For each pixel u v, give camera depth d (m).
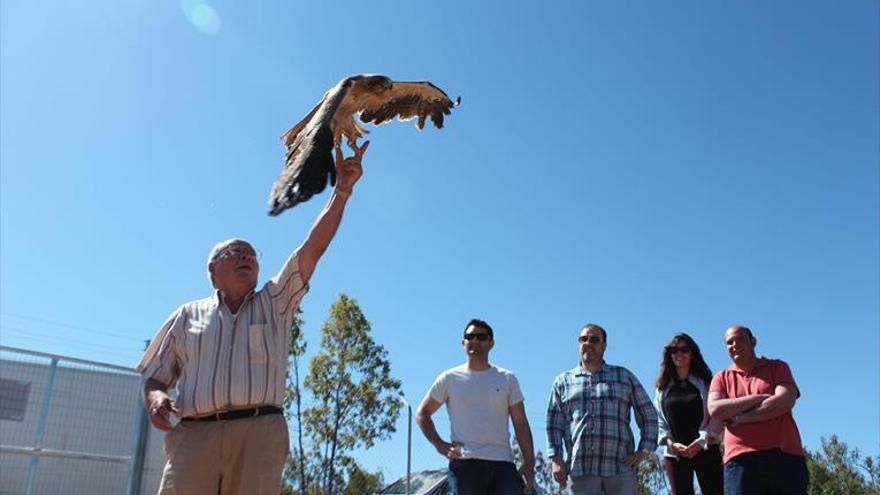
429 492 17.83
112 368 9.46
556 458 7.18
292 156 3.86
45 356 8.82
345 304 22.31
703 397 7.59
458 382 6.91
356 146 4.73
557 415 7.34
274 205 3.42
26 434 8.51
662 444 7.72
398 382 22.05
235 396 4.12
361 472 20.95
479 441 6.64
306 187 3.49
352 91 4.89
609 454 6.89
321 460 20.97
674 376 7.76
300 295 4.46
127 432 9.45
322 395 21.50
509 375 7.02
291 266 4.43
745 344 6.55
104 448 9.18
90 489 8.95
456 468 6.64
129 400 9.56
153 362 4.45
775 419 6.22
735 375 6.61
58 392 8.87
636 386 7.20
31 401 8.62
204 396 4.12
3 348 8.52
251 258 4.45
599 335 7.33
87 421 9.06
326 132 3.79
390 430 21.48
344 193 4.52
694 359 7.77
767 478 6.09
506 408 6.86
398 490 18.84
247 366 4.18
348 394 21.41
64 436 8.81
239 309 4.35
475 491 6.50
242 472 4.04
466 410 6.77
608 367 7.25
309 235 4.48
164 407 4.07
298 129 4.63
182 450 4.12
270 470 4.05
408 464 14.21
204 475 4.07
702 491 7.32
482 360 7.00
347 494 20.69
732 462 6.29
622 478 6.85
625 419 7.05
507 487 6.52
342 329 21.95
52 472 8.64
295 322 21.98
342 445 21.05
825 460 23.52
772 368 6.46
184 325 4.41
